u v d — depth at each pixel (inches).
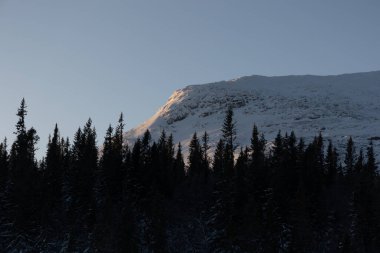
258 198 2642.7
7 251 2341.3
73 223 2472.9
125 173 2898.6
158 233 2301.9
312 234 2396.7
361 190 2647.6
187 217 2731.3
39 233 2431.1
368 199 2591.0
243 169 2812.5
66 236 2460.6
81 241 2411.4
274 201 2475.4
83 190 2623.0
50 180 2817.4
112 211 2409.0
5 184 2795.3
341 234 2544.3
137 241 2263.8
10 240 2389.3
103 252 2215.8
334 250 2482.8
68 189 2829.7
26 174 2628.0
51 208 2637.8
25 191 2469.2
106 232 2258.9
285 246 2317.9
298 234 2258.9
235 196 2507.4
